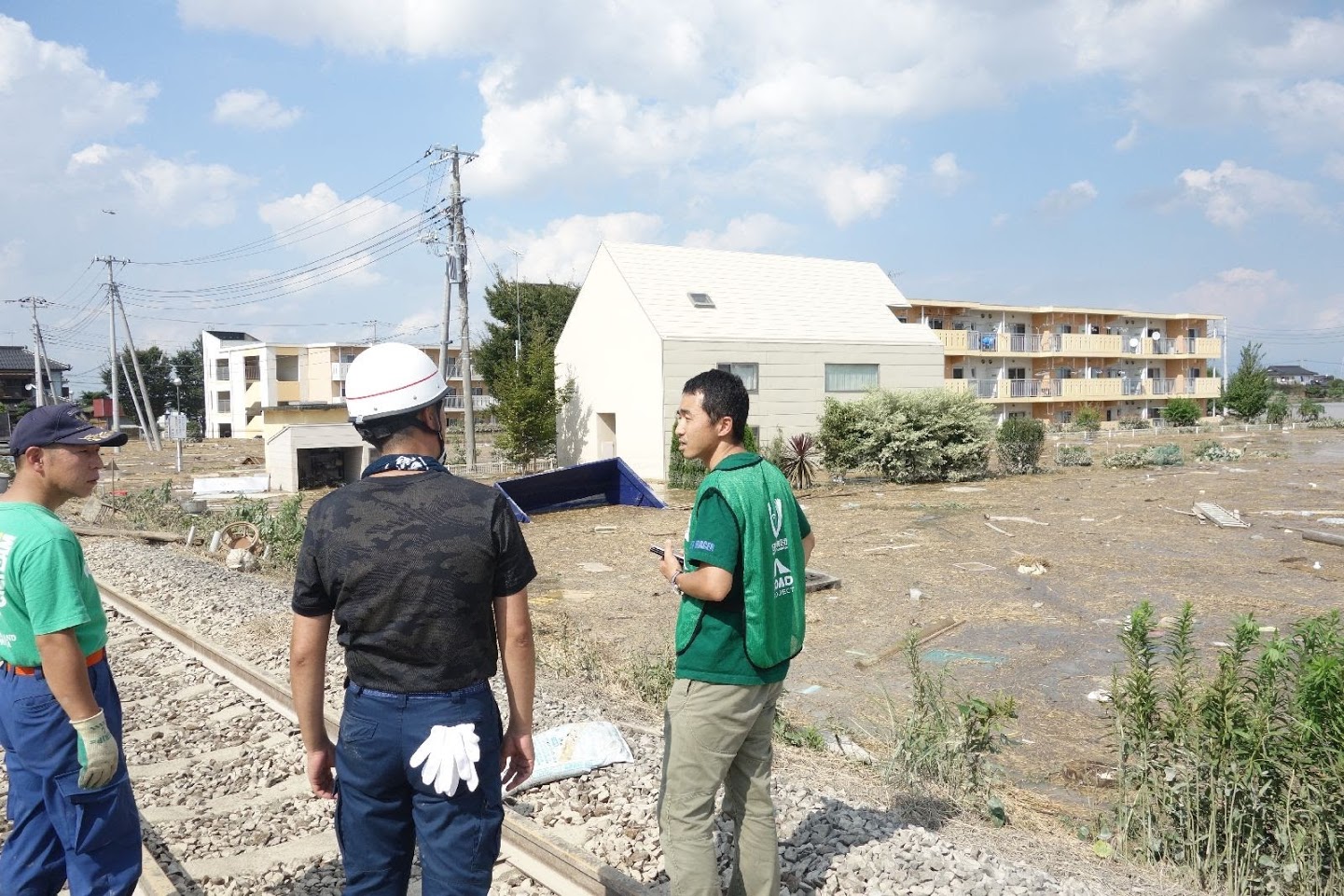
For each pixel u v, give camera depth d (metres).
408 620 2.30
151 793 4.94
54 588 2.84
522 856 3.89
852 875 3.56
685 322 27.72
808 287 32.66
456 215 32.03
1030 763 6.51
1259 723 4.54
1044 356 53.59
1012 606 11.28
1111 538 16.03
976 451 25.59
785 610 3.01
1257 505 19.70
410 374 2.48
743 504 2.88
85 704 2.88
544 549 16.67
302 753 5.42
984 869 3.62
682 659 2.97
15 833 3.13
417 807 2.38
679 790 2.95
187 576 11.70
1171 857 4.68
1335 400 96.62
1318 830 4.26
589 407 30.34
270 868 4.00
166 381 78.62
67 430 3.03
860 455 26.20
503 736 2.63
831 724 7.10
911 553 15.03
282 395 66.62
